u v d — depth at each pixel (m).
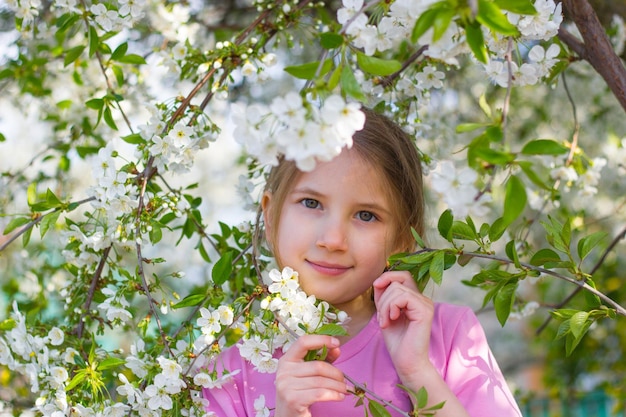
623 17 3.09
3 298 3.20
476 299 5.95
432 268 1.53
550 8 1.61
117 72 2.29
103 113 2.24
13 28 3.07
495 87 3.76
